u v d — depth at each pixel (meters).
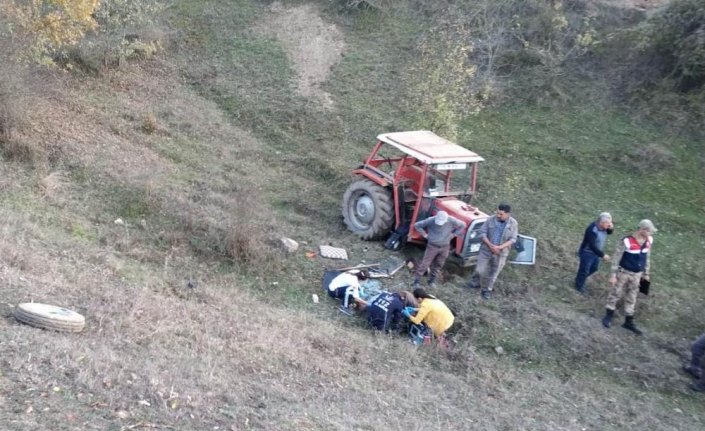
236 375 7.12
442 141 12.20
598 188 14.27
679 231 13.09
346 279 10.24
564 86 17.08
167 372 6.62
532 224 12.95
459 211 11.15
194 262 10.61
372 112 16.72
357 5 20.53
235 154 14.97
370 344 8.93
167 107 16.48
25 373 5.86
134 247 10.64
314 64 18.64
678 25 16.30
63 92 15.62
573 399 8.61
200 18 20.55
